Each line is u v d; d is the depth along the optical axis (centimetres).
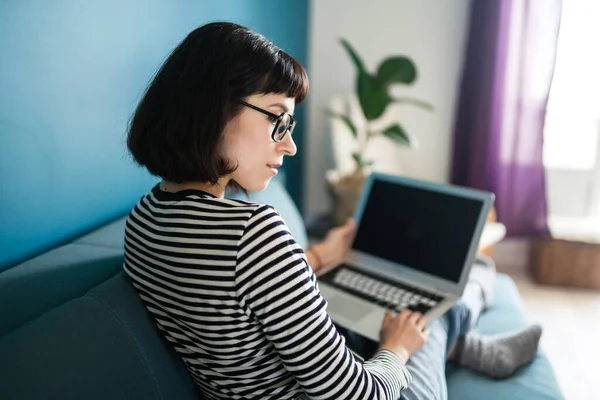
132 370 77
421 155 270
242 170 79
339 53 264
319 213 286
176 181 78
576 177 263
